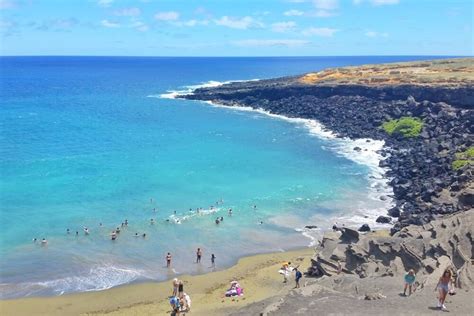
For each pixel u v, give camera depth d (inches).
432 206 2440.9
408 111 4488.2
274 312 1197.1
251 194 2837.1
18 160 3503.9
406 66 6742.1
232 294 1720.0
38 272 1903.3
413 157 3356.3
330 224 2423.7
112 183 2987.2
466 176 2647.6
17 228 2297.0
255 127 4948.3
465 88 4311.0
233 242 2220.7
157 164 3447.3
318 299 1270.9
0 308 1642.5
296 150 3912.4
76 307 1657.2
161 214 2513.5
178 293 1606.8
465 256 1493.6
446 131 3779.5
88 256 2048.5
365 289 1391.5
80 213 2498.8
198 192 2856.8
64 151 3814.0
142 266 1975.9
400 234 1800.0
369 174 3230.8
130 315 1593.3
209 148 3988.7
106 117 5625.0
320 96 5812.0
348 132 4461.1
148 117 5629.9
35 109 6274.6
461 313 1105.4
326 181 3085.6
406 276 1291.8
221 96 6968.5
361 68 6953.7
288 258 2055.9
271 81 7751.0
